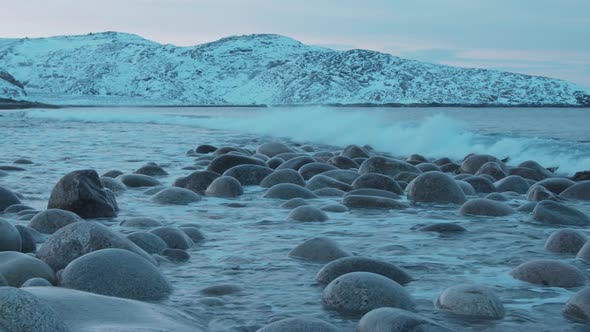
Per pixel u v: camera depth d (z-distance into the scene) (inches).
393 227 286.0
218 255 229.1
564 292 182.1
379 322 142.3
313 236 264.8
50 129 1128.2
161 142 856.9
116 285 175.2
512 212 322.0
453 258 225.0
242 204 352.5
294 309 166.1
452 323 155.1
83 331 129.1
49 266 193.2
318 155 610.5
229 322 155.6
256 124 1155.3
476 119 1814.7
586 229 284.8
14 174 476.7
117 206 331.6
